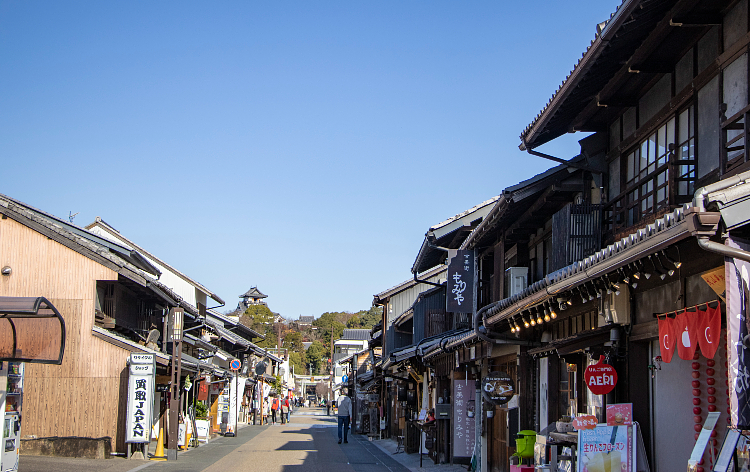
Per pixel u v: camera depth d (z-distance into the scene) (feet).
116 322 69.31
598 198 39.27
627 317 28.89
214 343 125.80
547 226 45.60
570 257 36.35
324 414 233.14
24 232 64.13
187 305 84.12
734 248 16.22
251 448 79.15
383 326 113.70
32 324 39.91
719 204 16.10
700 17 27.07
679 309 24.79
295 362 349.61
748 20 25.41
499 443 50.24
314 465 61.16
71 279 63.67
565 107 36.47
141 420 60.13
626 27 28.32
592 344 30.60
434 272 84.64
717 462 20.22
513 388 42.55
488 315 42.52
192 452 71.41
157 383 69.10
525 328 40.98
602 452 27.40
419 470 58.85
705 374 25.21
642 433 28.07
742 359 16.60
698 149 28.66
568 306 34.78
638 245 20.56
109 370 62.64
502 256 50.14
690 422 25.90
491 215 45.21
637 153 35.17
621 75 32.55
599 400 31.53
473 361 57.31
